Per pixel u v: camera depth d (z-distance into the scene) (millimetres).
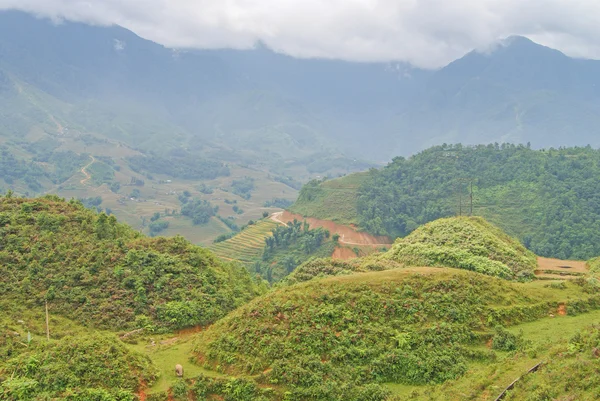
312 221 167625
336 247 146500
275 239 155125
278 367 40906
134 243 66500
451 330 45969
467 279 53094
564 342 43344
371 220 156875
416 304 48312
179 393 39719
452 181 169500
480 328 47469
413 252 75875
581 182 149750
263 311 46812
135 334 53438
